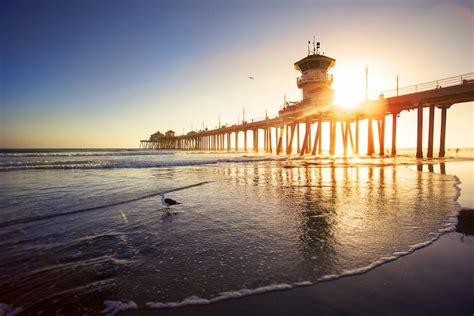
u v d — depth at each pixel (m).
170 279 3.54
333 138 45.03
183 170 21.47
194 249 4.61
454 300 2.94
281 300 2.99
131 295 3.15
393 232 5.42
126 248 4.68
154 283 3.44
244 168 23.16
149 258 4.23
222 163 29.94
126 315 2.77
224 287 3.31
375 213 7.06
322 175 17.14
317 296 3.07
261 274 3.64
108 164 27.28
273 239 5.07
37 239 5.16
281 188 11.73
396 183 13.21
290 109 48.12
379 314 2.69
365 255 4.25
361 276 3.54
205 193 10.45
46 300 3.07
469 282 3.35
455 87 27.78
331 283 3.36
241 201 8.84
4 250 4.58
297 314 2.72
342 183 13.27
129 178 15.77
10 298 3.10
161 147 180.88
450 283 3.33
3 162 29.34
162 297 3.10
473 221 6.22
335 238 5.08
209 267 3.88
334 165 25.53
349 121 46.94
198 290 3.25
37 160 33.78
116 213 7.23
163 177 16.33
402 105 35.56
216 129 94.88
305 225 5.98
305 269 3.77
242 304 2.93
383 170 20.64
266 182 13.81
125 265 3.98
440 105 34.88
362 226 5.86
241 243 4.88
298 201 8.81
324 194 10.15
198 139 128.38
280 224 6.08
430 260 4.04
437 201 8.66
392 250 4.45
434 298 2.98
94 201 8.82
